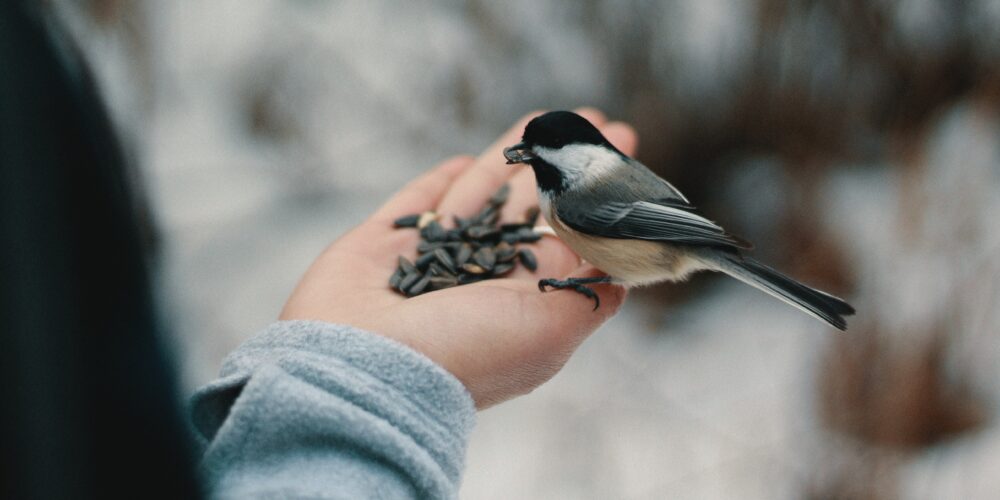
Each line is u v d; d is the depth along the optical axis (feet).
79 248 0.62
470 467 2.09
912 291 2.10
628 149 1.80
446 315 1.41
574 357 2.27
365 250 1.66
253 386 1.20
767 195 2.36
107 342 0.64
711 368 2.23
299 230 2.55
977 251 2.12
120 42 2.55
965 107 2.36
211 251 2.46
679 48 2.42
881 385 2.03
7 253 0.58
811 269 2.24
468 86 2.70
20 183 0.58
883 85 2.40
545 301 1.46
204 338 2.27
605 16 2.44
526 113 2.64
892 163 2.31
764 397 2.16
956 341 2.02
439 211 1.78
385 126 2.81
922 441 2.03
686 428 2.12
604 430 2.13
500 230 1.71
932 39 2.39
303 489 1.17
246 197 2.62
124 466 0.64
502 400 1.48
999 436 2.02
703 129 2.37
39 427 0.60
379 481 1.20
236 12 2.94
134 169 0.73
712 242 1.58
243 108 2.82
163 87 2.77
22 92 0.58
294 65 2.83
